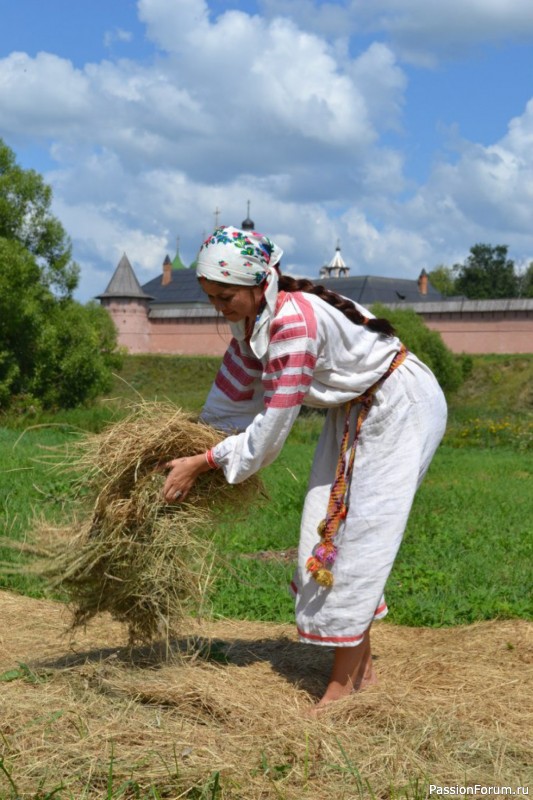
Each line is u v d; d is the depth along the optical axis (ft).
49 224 82.48
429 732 10.21
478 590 18.20
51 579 12.05
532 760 9.84
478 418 88.89
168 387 151.43
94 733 9.82
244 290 10.78
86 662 12.17
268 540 23.50
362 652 11.76
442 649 14.08
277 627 15.80
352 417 11.75
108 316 126.31
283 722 10.62
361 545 11.56
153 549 11.64
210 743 9.86
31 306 75.61
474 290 345.92
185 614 12.21
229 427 11.97
